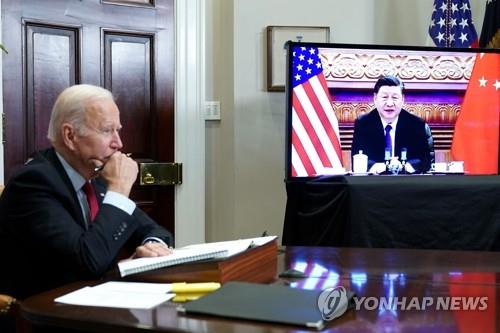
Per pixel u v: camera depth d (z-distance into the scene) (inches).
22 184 63.5
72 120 66.2
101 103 66.9
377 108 125.6
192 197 128.6
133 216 65.5
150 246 64.0
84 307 47.9
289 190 121.2
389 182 112.7
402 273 61.8
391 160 126.1
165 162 124.6
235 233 141.2
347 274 61.1
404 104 126.3
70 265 60.8
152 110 123.3
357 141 125.3
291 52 122.6
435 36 140.9
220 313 44.6
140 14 121.0
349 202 111.7
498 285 56.3
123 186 65.8
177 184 126.4
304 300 46.9
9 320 63.2
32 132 108.9
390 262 67.9
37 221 62.2
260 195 142.0
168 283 55.4
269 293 49.0
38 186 63.6
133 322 43.8
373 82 125.4
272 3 141.3
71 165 68.3
